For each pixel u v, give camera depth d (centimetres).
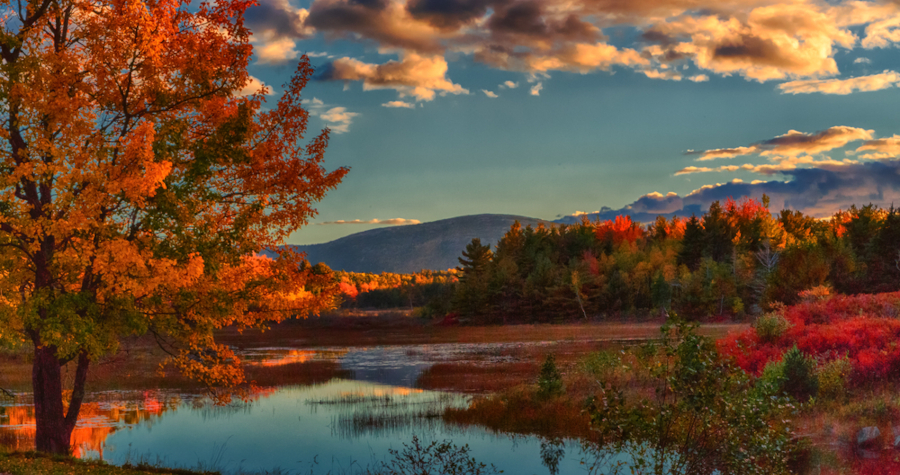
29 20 1140
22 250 1159
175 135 1145
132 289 1052
